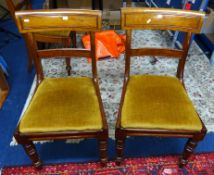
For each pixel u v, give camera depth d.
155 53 1.19
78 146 1.39
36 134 0.98
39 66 1.21
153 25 1.07
